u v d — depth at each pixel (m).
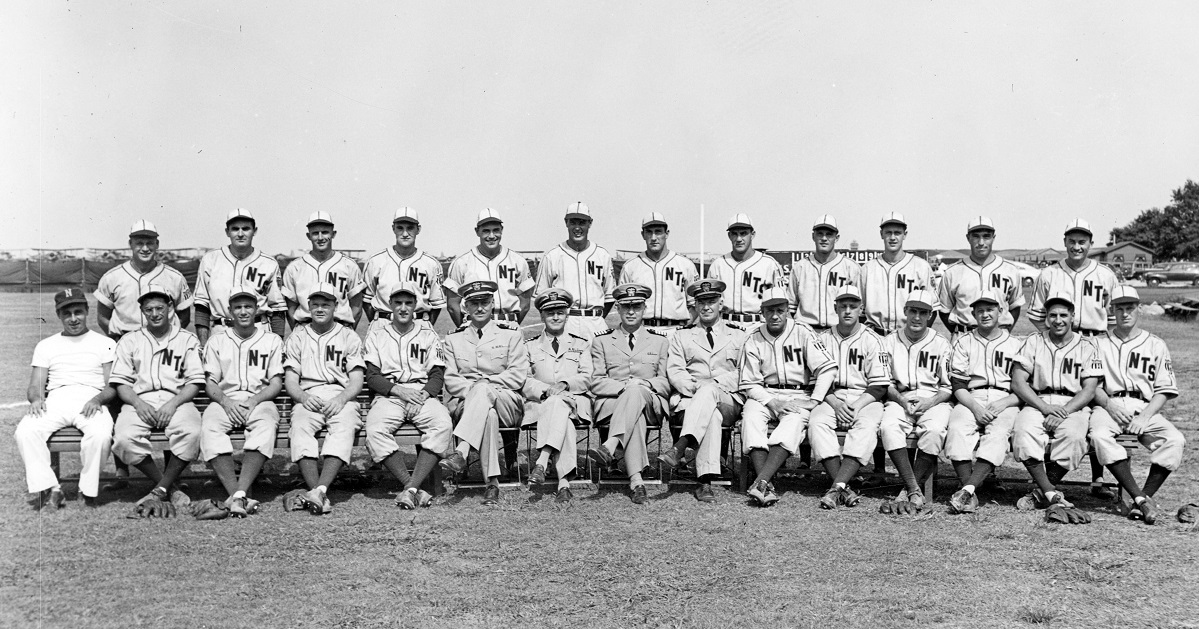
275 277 8.18
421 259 8.55
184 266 24.41
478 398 6.71
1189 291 36.81
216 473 6.41
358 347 7.03
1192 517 6.09
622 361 7.22
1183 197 71.62
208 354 6.85
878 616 4.44
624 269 8.60
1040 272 8.38
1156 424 6.33
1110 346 6.79
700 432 6.71
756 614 4.47
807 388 7.18
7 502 6.48
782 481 7.38
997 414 6.69
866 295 8.30
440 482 6.80
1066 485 7.16
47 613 4.48
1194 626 4.31
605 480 7.22
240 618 4.43
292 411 6.87
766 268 8.51
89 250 29.62
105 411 6.50
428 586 4.85
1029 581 4.91
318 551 5.45
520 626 4.33
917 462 6.74
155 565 5.17
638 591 4.78
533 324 21.50
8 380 12.19
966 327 8.27
